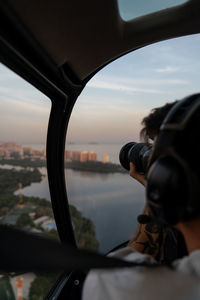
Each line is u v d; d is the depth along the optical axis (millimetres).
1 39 524
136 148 472
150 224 430
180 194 216
